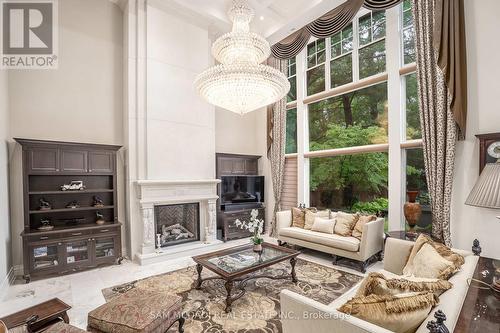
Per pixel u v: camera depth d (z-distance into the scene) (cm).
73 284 359
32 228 403
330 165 561
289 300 161
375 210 482
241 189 621
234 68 338
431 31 368
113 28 500
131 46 477
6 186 366
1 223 334
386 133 461
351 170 524
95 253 420
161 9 500
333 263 426
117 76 502
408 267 248
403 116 434
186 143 529
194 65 545
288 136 643
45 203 407
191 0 501
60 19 447
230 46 388
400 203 428
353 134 515
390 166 439
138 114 474
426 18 370
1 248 332
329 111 559
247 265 312
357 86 491
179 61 523
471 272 208
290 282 356
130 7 477
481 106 333
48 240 382
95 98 477
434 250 237
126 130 482
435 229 363
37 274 372
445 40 346
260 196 650
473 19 339
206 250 519
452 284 181
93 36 478
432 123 365
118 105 502
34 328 190
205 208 551
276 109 629
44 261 382
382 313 135
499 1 323
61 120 443
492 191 181
